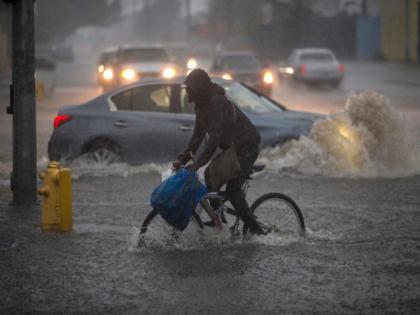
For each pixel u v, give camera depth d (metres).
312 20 172.62
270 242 20.00
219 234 19.67
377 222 22.67
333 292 16.03
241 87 33.44
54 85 78.50
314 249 19.48
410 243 20.16
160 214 18.67
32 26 24.78
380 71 125.94
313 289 16.23
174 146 31.64
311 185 28.70
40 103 71.25
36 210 24.55
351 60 170.38
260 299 15.59
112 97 32.53
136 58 74.19
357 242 20.28
